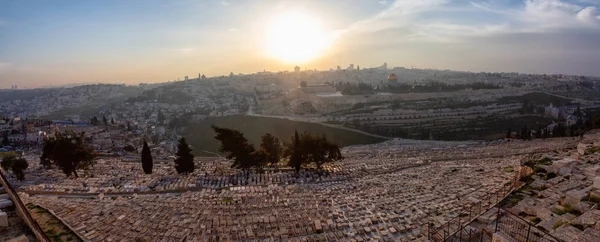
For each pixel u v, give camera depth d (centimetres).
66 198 4944
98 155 10625
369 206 4256
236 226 3694
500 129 16512
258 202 4519
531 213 3067
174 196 4994
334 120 19975
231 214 4044
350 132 17512
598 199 2962
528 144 9862
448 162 7550
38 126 17050
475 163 7031
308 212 4069
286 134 18088
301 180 6088
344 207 4259
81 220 3869
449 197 4328
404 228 3475
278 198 4691
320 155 6719
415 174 6147
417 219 3684
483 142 12194
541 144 9438
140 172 7119
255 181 6047
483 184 4769
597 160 4862
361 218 3859
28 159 9512
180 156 6744
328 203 4422
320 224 3634
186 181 5978
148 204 4444
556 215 2805
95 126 18125
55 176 6775
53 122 19525
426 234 3191
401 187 5125
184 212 4128
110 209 4234
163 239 3416
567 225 2512
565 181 3816
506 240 2331
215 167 7606
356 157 9138
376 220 3738
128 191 5391
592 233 2239
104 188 5500
